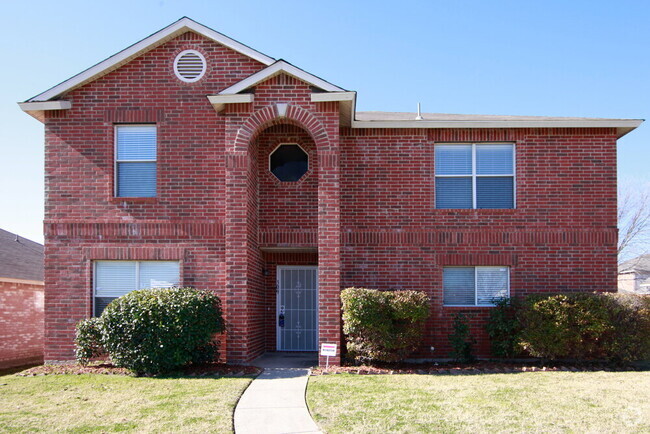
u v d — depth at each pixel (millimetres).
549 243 13516
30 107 13188
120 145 13391
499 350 12711
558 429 7316
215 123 13250
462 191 13836
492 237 13508
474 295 13586
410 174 13727
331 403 8656
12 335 17203
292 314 14836
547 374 11039
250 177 12812
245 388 9727
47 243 13117
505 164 13867
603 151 13719
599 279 13453
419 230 13578
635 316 11992
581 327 11859
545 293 13133
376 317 11539
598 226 13578
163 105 13297
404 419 7777
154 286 13156
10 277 16812
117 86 13359
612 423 7562
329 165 12352
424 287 13461
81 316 12945
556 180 13656
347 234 13594
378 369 11516
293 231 13625
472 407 8359
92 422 7793
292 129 13930
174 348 10992
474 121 13500
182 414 8086
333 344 11570
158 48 13445
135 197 13148
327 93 12352
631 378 10570
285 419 7934
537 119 13961
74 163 13219
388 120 13531
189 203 13078
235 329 12195
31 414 8234
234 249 12352
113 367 11969
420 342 12734
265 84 12617
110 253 13023
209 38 13359
